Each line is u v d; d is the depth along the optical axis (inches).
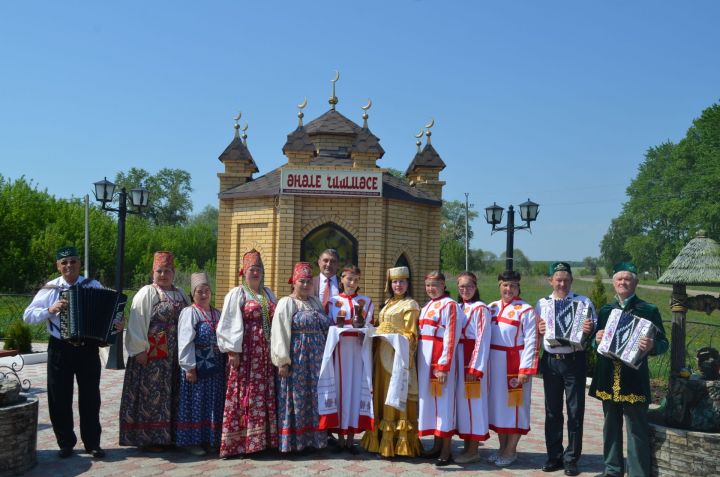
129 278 1814.7
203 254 2709.2
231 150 603.5
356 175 528.4
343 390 270.5
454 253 2623.0
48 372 261.1
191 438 260.5
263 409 261.4
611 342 229.0
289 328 264.7
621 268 243.0
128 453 268.8
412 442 267.7
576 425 248.8
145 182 3609.7
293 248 532.4
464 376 263.4
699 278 241.9
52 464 252.7
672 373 246.7
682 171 2731.3
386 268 543.2
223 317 262.7
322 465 253.4
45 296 263.3
